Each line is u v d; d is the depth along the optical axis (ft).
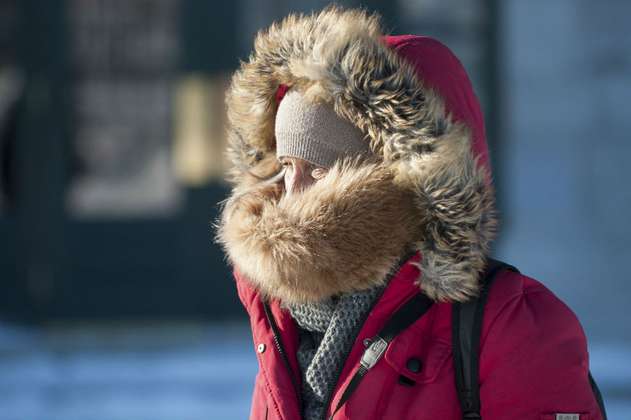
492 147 51.03
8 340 50.98
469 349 10.21
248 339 50.80
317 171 10.65
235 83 11.65
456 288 10.18
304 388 10.80
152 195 53.26
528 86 51.13
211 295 52.90
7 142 53.67
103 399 41.78
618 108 50.62
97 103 53.36
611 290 50.47
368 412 10.32
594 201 50.90
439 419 10.23
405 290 10.47
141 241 53.21
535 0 50.98
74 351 49.29
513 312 10.28
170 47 52.70
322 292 10.25
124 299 53.26
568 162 51.03
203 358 47.55
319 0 51.52
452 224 10.10
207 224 52.80
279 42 11.03
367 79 10.23
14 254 53.78
